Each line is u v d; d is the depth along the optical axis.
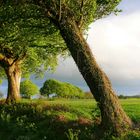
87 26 33.09
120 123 23.20
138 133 22.20
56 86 120.81
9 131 26.34
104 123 23.52
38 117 30.89
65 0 26.55
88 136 22.58
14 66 51.22
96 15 31.69
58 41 42.16
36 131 25.53
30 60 54.09
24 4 28.23
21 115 32.91
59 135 24.06
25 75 62.34
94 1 26.98
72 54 24.94
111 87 24.11
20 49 46.91
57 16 25.59
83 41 24.92
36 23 31.50
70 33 25.00
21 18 31.00
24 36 35.12
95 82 24.03
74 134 22.42
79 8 26.44
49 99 84.56
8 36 37.97
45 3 26.00
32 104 39.53
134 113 35.12
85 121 26.83
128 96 97.12
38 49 47.44
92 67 24.25
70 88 122.25
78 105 43.69
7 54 50.38
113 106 23.59
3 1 29.33
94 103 50.59
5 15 31.31
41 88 123.06
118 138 21.73
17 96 50.56
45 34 33.09
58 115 30.86
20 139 23.98
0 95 74.06
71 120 27.98
